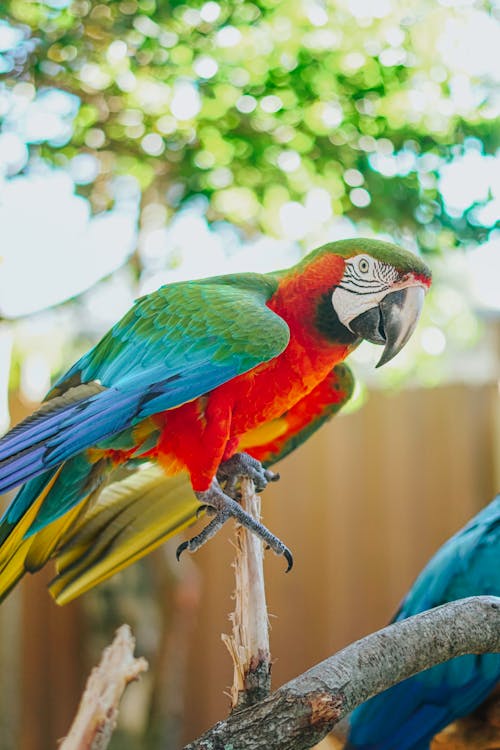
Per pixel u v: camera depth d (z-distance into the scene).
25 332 7.12
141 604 6.79
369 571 7.43
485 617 2.68
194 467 3.57
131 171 5.96
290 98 5.65
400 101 5.70
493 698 4.00
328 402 4.11
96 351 3.83
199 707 7.48
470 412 7.36
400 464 7.43
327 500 7.50
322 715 2.41
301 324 3.79
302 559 7.50
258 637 2.83
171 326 3.65
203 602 7.52
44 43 5.35
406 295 3.82
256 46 5.58
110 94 5.62
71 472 3.56
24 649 7.18
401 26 5.60
